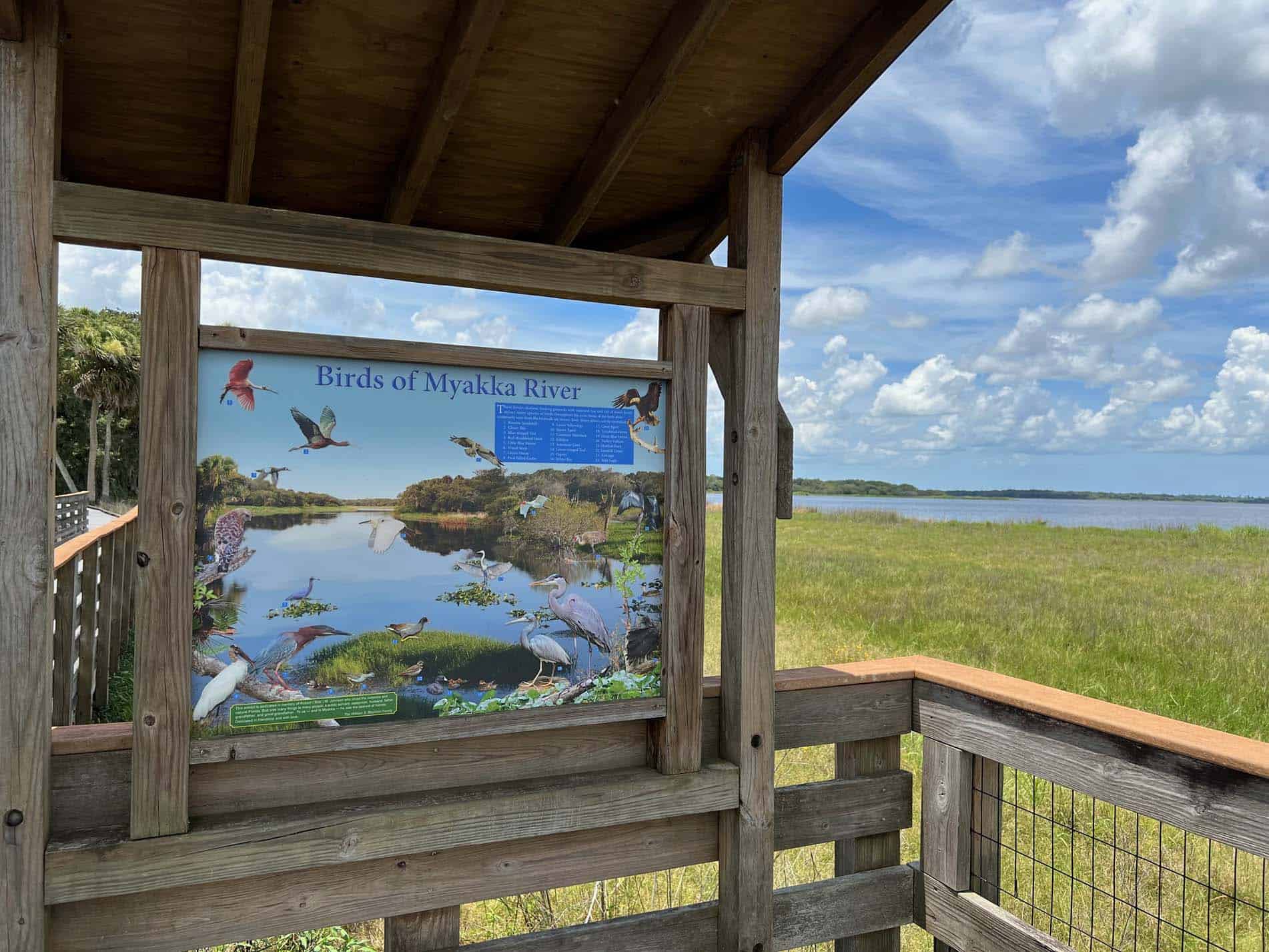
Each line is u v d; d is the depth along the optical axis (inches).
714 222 111.0
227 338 75.7
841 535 1280.8
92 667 191.5
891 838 113.7
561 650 91.1
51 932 72.7
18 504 68.0
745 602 97.5
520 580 89.3
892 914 109.6
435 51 80.9
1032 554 1011.3
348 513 81.6
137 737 72.4
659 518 96.6
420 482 84.7
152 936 75.7
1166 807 78.0
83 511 706.8
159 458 72.7
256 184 102.2
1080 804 195.3
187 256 73.7
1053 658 470.0
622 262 91.7
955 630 532.7
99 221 70.4
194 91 83.7
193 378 74.0
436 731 84.2
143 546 72.2
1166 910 143.4
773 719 98.9
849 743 112.0
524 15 78.7
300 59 80.7
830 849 164.9
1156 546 1079.0
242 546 77.5
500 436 88.4
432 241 82.9
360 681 82.0
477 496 87.4
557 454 91.2
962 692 103.5
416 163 87.7
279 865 77.1
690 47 76.4
